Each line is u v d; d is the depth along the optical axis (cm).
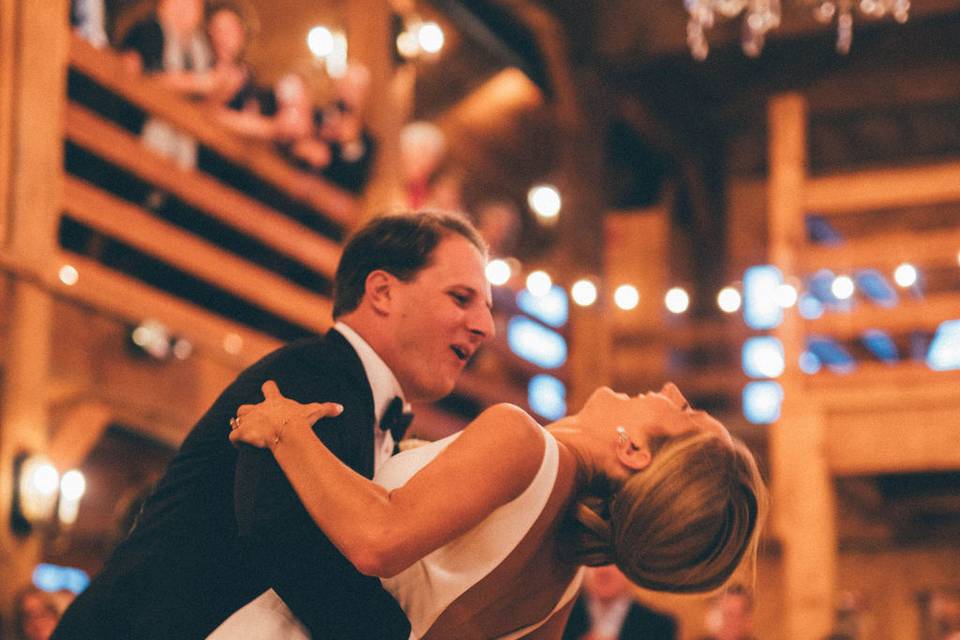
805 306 1153
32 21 650
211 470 240
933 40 1456
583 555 243
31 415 636
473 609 237
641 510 235
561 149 1362
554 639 258
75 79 711
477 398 1121
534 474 229
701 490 235
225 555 234
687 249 1612
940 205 1449
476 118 1509
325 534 223
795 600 962
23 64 645
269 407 231
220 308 864
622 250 1557
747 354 1440
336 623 228
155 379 723
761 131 1591
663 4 1321
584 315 1284
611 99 1367
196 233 830
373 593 230
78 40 678
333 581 227
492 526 231
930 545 1179
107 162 728
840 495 1078
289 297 829
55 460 653
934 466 955
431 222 264
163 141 762
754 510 242
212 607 231
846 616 998
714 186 1611
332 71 1008
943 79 1498
